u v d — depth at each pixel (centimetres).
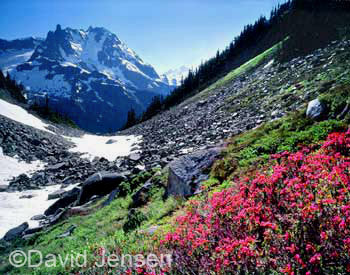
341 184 527
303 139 971
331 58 2770
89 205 2027
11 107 6569
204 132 3030
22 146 4234
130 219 1074
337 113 1050
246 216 555
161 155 2780
